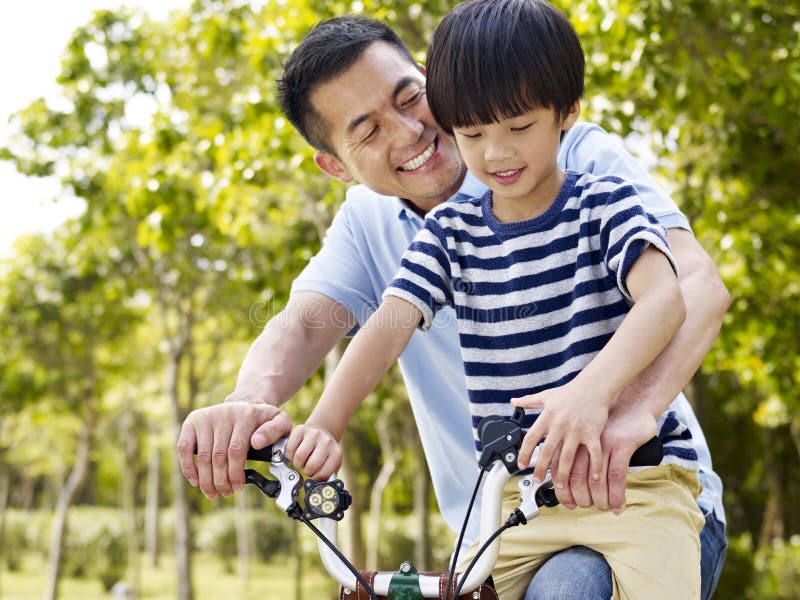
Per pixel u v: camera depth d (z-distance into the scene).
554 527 1.51
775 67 6.63
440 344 2.05
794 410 11.41
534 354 1.52
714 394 15.29
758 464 17.58
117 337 13.77
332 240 2.27
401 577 1.37
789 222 8.52
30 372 13.84
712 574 1.82
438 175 2.06
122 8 9.88
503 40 1.41
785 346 9.34
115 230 10.50
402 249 2.19
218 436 1.48
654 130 7.23
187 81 8.88
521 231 1.54
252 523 24.75
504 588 1.55
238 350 13.85
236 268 10.27
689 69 6.27
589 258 1.49
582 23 6.31
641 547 1.42
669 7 6.18
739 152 7.52
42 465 23.84
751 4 6.33
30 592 20.89
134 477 17.58
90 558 22.58
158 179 7.91
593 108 6.72
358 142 2.06
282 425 1.48
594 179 1.52
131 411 17.66
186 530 11.97
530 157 1.45
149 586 21.17
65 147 10.13
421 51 6.16
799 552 11.38
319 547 1.39
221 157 7.34
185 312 12.11
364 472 17.55
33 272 13.10
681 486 1.50
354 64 2.02
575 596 1.39
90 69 9.80
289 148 6.73
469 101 1.42
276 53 6.68
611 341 1.35
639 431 1.30
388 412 11.90
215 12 7.98
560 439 1.28
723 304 1.57
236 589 20.33
